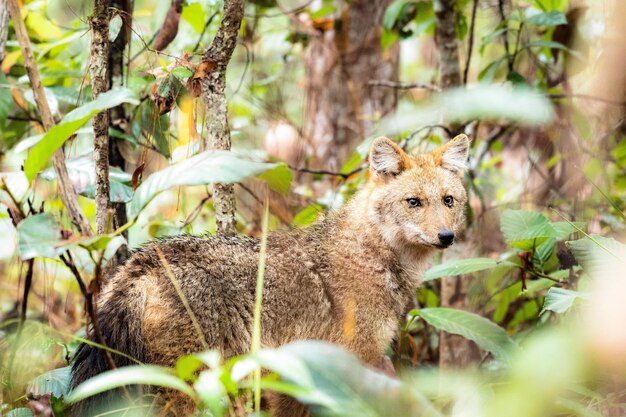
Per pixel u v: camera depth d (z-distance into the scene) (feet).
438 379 24.72
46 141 22.07
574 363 15.61
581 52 44.06
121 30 37.52
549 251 33.63
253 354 17.52
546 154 48.21
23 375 31.07
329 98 55.26
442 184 33.63
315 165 53.21
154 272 27.55
